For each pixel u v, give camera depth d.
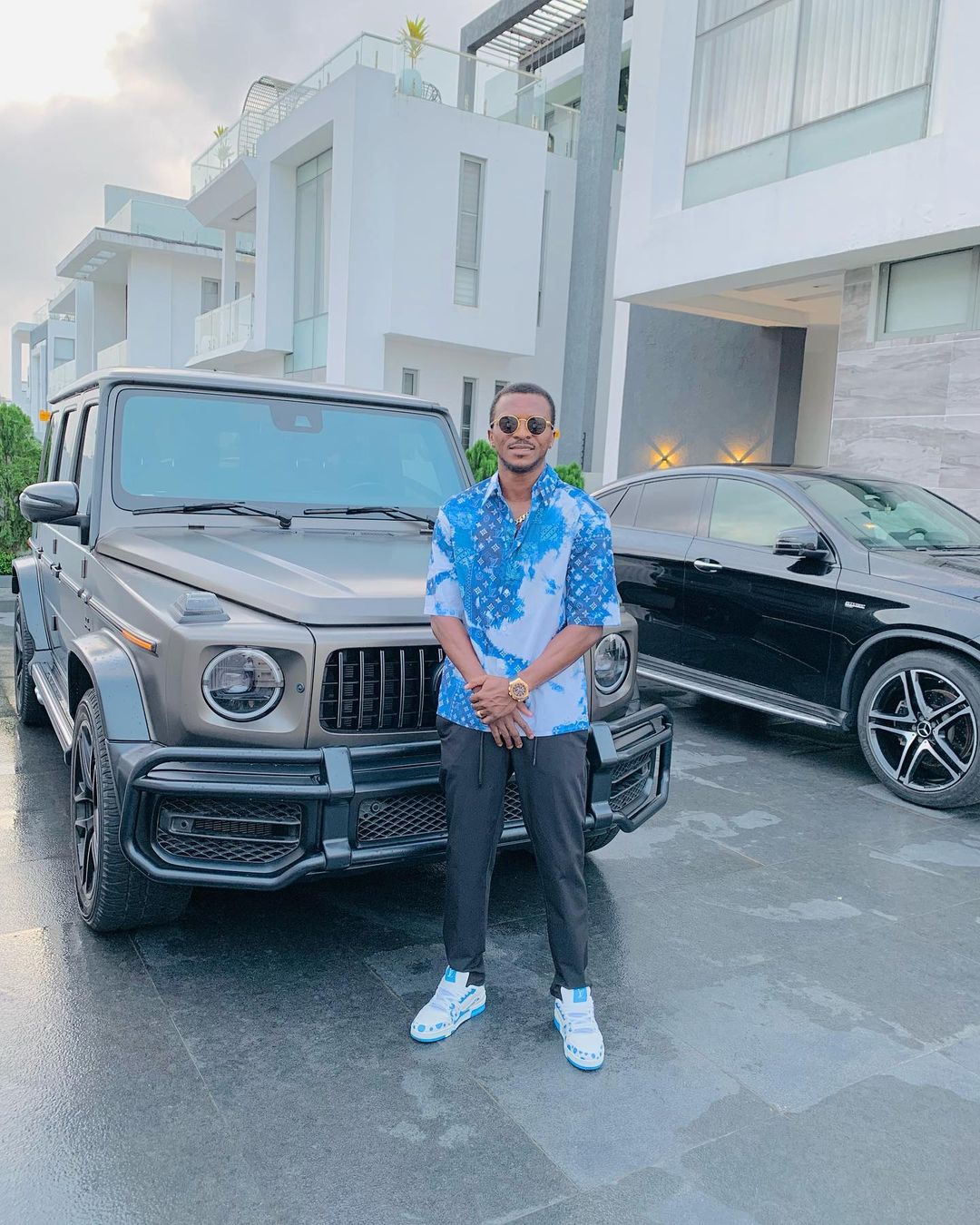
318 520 3.82
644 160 11.46
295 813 2.64
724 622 5.74
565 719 2.44
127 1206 1.96
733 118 10.84
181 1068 2.41
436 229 17.56
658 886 3.67
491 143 17.98
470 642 2.45
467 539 2.42
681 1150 2.19
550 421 2.34
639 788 3.33
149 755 2.54
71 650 3.31
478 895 2.58
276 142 18.64
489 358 19.34
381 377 17.45
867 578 5.02
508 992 2.87
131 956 2.96
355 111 16.52
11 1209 1.94
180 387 3.90
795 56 10.09
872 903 3.57
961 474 8.96
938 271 9.12
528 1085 2.41
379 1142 2.17
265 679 2.63
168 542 3.37
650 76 11.34
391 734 2.74
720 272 10.55
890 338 9.62
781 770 5.29
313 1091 2.35
